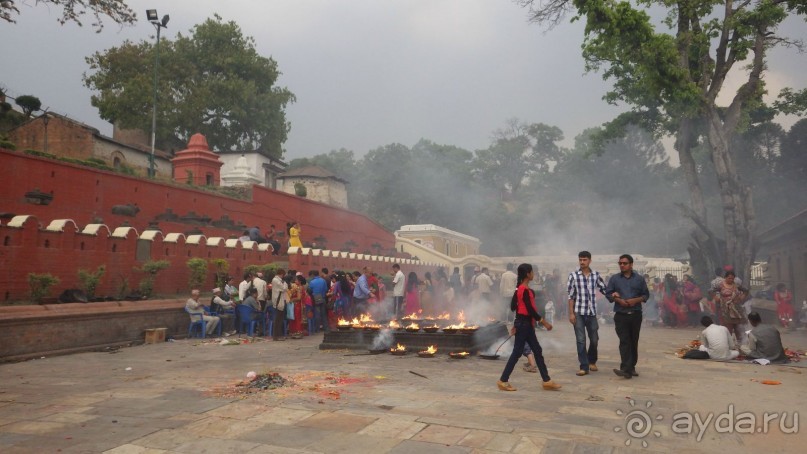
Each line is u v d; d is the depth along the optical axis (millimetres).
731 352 10305
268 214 32719
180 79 51031
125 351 12516
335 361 10250
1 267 12672
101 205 22125
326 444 4879
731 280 12469
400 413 5945
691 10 21156
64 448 4867
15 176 18969
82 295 13531
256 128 55156
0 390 7660
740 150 49781
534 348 7363
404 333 11383
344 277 16703
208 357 11148
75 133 33531
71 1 18000
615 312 8469
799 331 16578
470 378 8234
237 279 20797
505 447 4746
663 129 27797
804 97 25688
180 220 24891
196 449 4789
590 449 4691
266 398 6758
